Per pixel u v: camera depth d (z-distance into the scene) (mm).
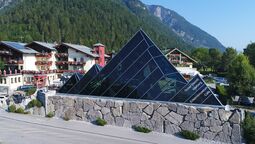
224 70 119938
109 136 28156
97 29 189000
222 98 50906
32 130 29812
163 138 27656
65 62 87250
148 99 31047
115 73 32969
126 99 32125
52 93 36438
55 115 35188
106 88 33406
